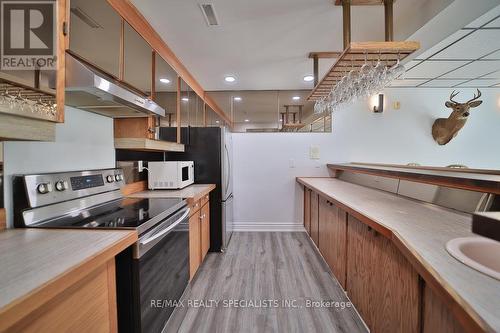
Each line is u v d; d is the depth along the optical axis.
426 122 3.84
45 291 0.66
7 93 0.90
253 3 1.75
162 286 1.50
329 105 2.73
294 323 1.74
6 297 0.60
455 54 2.65
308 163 3.85
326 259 2.57
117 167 2.13
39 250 0.91
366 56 1.81
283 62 2.77
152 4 1.74
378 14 1.89
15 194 1.24
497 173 1.65
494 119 3.89
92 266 0.84
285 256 2.87
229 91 3.87
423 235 1.10
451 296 0.65
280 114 3.88
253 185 3.88
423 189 1.91
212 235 3.01
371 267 1.52
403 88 3.82
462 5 1.59
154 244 1.37
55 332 0.77
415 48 1.67
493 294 0.65
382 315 1.38
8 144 1.22
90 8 1.30
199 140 3.03
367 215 1.46
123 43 1.61
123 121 2.07
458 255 0.88
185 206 1.98
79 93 1.30
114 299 1.10
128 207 1.70
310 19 1.95
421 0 1.75
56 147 1.51
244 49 2.46
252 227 3.89
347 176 3.35
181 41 2.29
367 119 3.82
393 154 3.84
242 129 3.92
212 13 1.86
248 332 1.65
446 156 3.88
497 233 0.44
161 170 2.54
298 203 3.87
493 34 2.21
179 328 1.70
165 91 2.38
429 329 0.98
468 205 1.48
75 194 1.55
